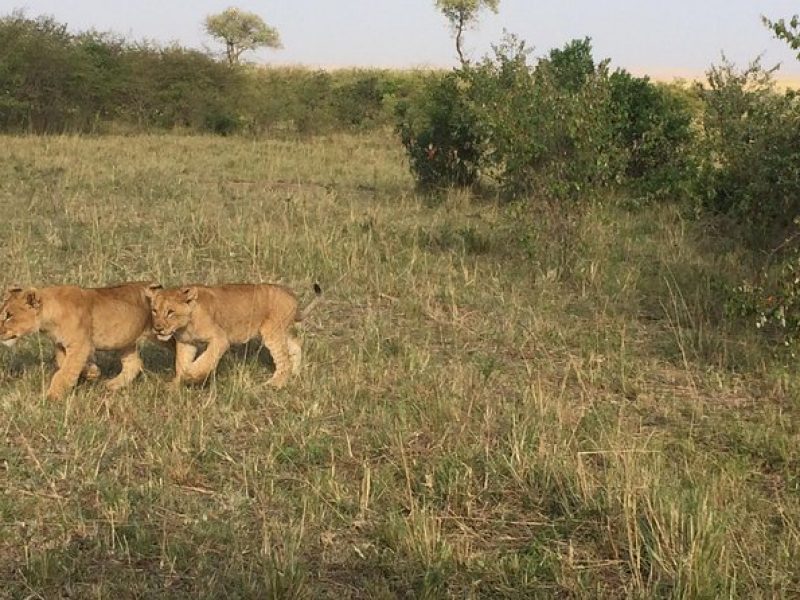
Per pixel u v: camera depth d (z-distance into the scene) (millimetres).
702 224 12781
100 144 23016
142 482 5582
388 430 6340
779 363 7758
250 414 6676
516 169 11336
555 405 6750
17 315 6469
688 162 13055
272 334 7449
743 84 12234
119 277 10016
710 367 7898
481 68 11984
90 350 6855
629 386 7406
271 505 5379
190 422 6344
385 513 5316
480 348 8422
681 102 19031
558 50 17375
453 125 16344
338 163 21375
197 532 4988
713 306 9398
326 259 10859
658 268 11141
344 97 33812
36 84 26625
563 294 10125
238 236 11688
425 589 4520
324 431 6367
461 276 10625
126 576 4594
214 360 7117
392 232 12562
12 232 11570
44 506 5246
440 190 16125
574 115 10945
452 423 6496
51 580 4535
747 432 6457
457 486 5539
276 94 32375
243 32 60312
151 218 13023
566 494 5527
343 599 4508
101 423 6309
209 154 22141
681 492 5414
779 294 7574
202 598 4410
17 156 19234
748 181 11602
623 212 14297
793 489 5707
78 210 13148
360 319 9156
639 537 4918
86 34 30172
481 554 4914
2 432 6086
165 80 30766
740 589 4602
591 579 4742
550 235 11000
